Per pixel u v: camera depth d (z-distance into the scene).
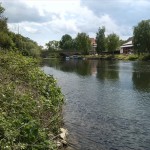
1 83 15.27
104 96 27.36
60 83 37.09
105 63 88.94
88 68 66.44
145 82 38.59
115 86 34.59
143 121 18.27
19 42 57.47
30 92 15.78
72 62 99.62
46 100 14.87
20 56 24.25
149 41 97.31
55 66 74.94
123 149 13.45
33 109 12.91
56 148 11.31
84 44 143.62
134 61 97.06
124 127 16.80
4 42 45.94
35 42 94.50
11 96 13.02
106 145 13.81
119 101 24.91
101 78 44.00
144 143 14.31
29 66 22.31
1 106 11.83
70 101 24.22
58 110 15.88
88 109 21.28
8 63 20.14
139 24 99.31
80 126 16.58
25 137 10.06
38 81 19.27
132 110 21.42
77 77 45.50
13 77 18.19
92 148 13.28
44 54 130.62
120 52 142.00
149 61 93.38
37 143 10.27
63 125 16.42
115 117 19.09
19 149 9.41
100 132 15.68
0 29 49.47
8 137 9.41
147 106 22.95
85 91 30.34
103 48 132.38
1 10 46.69
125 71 56.28
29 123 10.62
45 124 12.98
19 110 11.98
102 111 20.78
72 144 13.45
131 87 33.78
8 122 10.12
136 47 99.56
